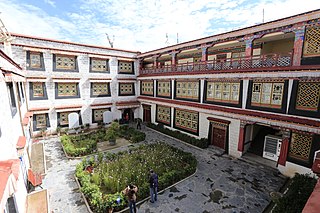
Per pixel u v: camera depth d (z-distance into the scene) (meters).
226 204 8.93
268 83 11.92
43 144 16.56
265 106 12.16
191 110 17.00
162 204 8.90
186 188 10.19
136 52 25.00
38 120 18.36
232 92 14.14
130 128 21.19
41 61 18.02
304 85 10.31
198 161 13.52
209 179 11.09
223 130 15.30
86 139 16.81
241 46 16.03
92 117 21.72
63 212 8.32
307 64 10.21
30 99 17.62
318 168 6.26
